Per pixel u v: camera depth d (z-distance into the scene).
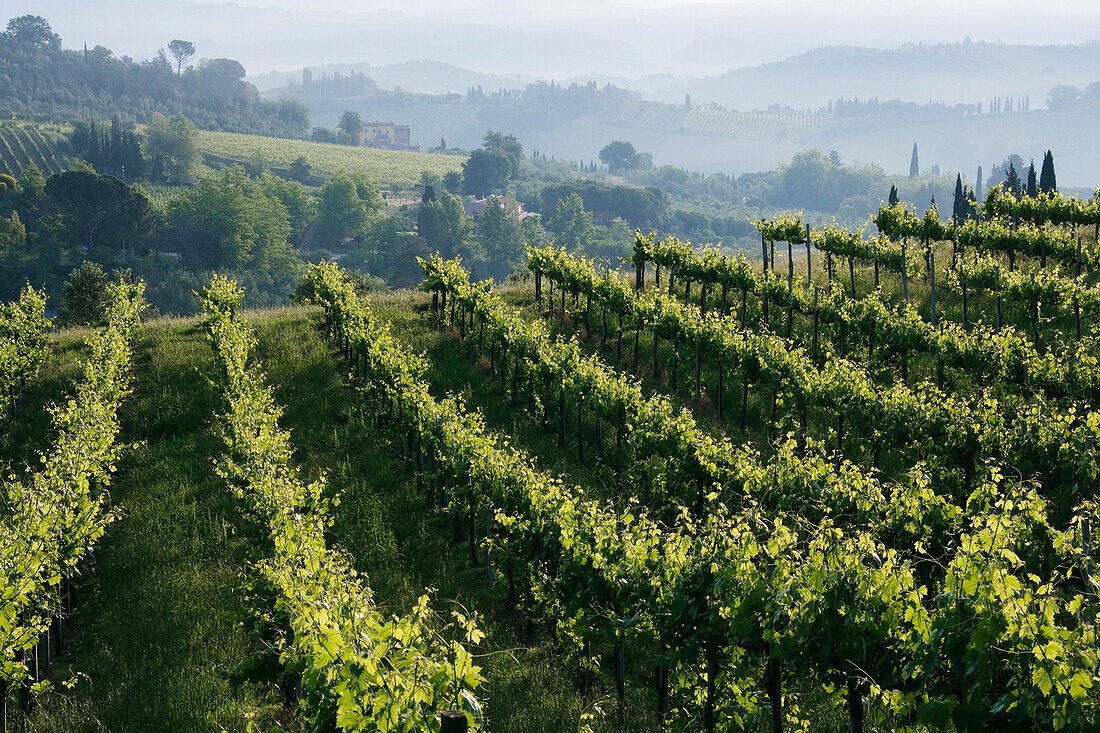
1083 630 9.34
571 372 26.39
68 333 38.78
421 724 8.87
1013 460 19.86
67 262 121.31
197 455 26.39
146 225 132.38
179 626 17.64
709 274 36.41
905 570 10.92
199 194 148.50
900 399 22.03
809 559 11.48
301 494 19.03
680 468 20.94
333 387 30.98
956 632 9.88
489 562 19.58
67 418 23.97
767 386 29.12
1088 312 30.05
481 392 30.66
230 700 15.09
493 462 19.59
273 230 150.62
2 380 28.52
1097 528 14.66
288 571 14.32
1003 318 32.47
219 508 22.92
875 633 10.48
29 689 15.27
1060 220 38.84
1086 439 18.81
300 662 11.55
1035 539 14.99
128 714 14.82
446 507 22.30
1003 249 36.38
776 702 11.75
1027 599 9.52
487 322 32.72
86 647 17.56
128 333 34.75
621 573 14.52
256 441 21.92
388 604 18.25
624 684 15.84
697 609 12.69
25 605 15.25
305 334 36.28
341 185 171.12
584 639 15.88
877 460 23.08
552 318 37.12
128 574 19.97
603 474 24.52
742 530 13.09
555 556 16.34
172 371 32.47
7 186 149.88
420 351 33.56
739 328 34.59
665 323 30.64
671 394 29.67
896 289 37.88
